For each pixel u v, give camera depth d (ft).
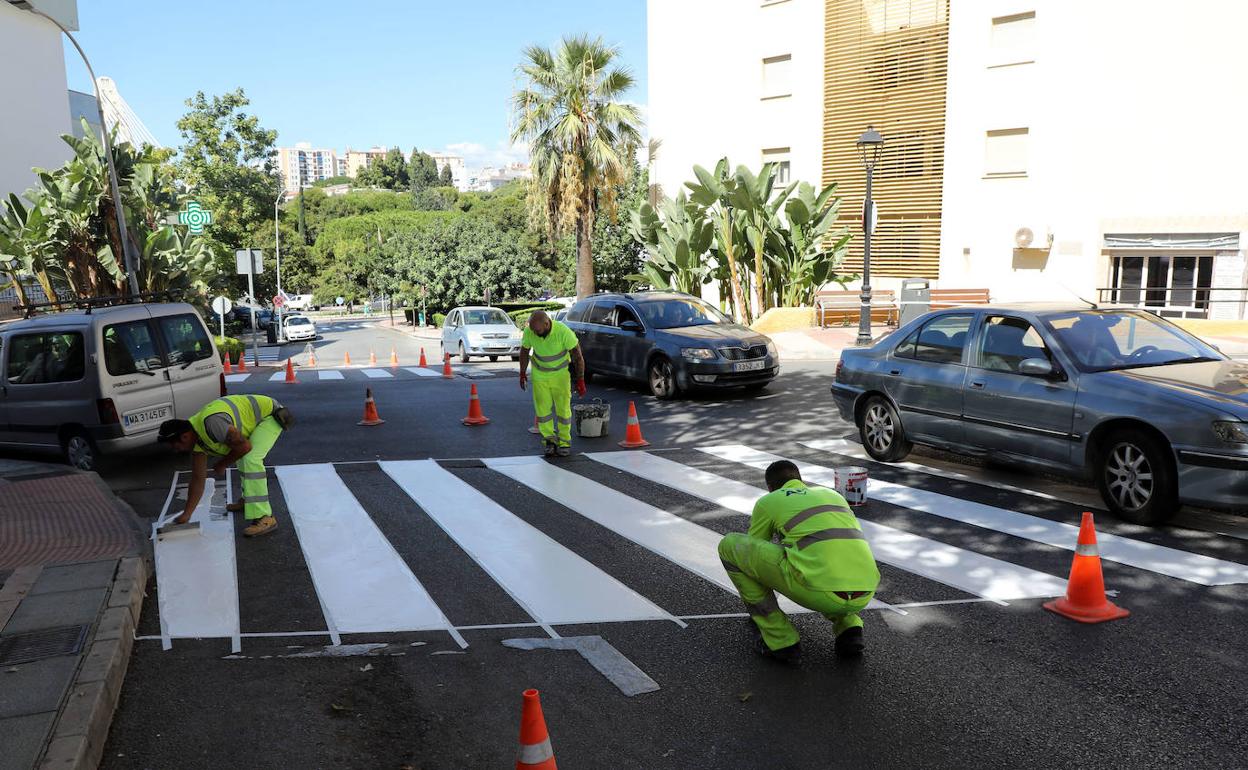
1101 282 75.82
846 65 88.69
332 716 13.46
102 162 72.74
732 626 16.65
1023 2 76.84
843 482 23.44
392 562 20.47
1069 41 74.95
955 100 81.56
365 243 317.42
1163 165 71.87
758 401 43.39
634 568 19.90
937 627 16.31
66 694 12.94
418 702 13.88
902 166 86.17
